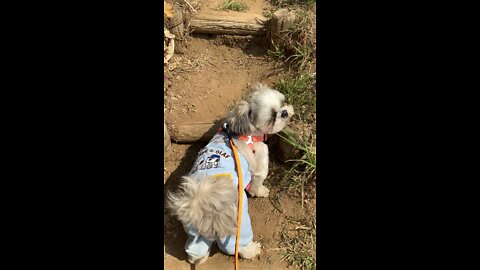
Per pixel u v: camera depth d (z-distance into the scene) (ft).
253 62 5.41
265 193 4.23
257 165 3.90
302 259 3.71
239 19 5.46
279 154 4.47
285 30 5.08
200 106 4.92
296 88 4.60
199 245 3.40
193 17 5.49
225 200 3.04
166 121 4.69
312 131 4.19
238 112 3.86
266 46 5.49
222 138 3.93
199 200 2.99
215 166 3.46
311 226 3.94
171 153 4.58
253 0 6.02
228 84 5.18
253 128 3.86
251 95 3.98
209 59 5.50
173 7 5.29
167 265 3.74
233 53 5.57
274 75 5.15
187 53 5.54
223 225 3.06
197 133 4.58
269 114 3.76
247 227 3.38
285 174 4.34
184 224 3.34
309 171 4.10
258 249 3.79
